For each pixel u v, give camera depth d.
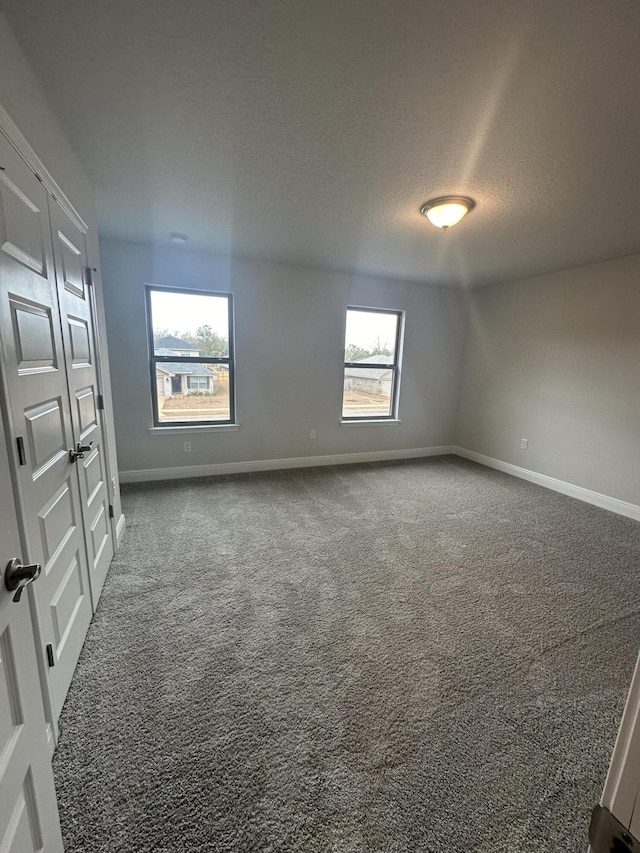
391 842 1.02
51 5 1.09
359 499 3.53
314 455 4.57
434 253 3.42
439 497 3.63
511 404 4.43
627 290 3.28
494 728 1.35
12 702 0.71
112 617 1.86
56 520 1.36
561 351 3.85
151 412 3.75
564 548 2.69
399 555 2.54
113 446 2.50
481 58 1.25
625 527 3.06
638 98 1.41
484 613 1.97
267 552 2.53
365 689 1.49
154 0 1.07
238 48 1.24
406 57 1.26
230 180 2.13
